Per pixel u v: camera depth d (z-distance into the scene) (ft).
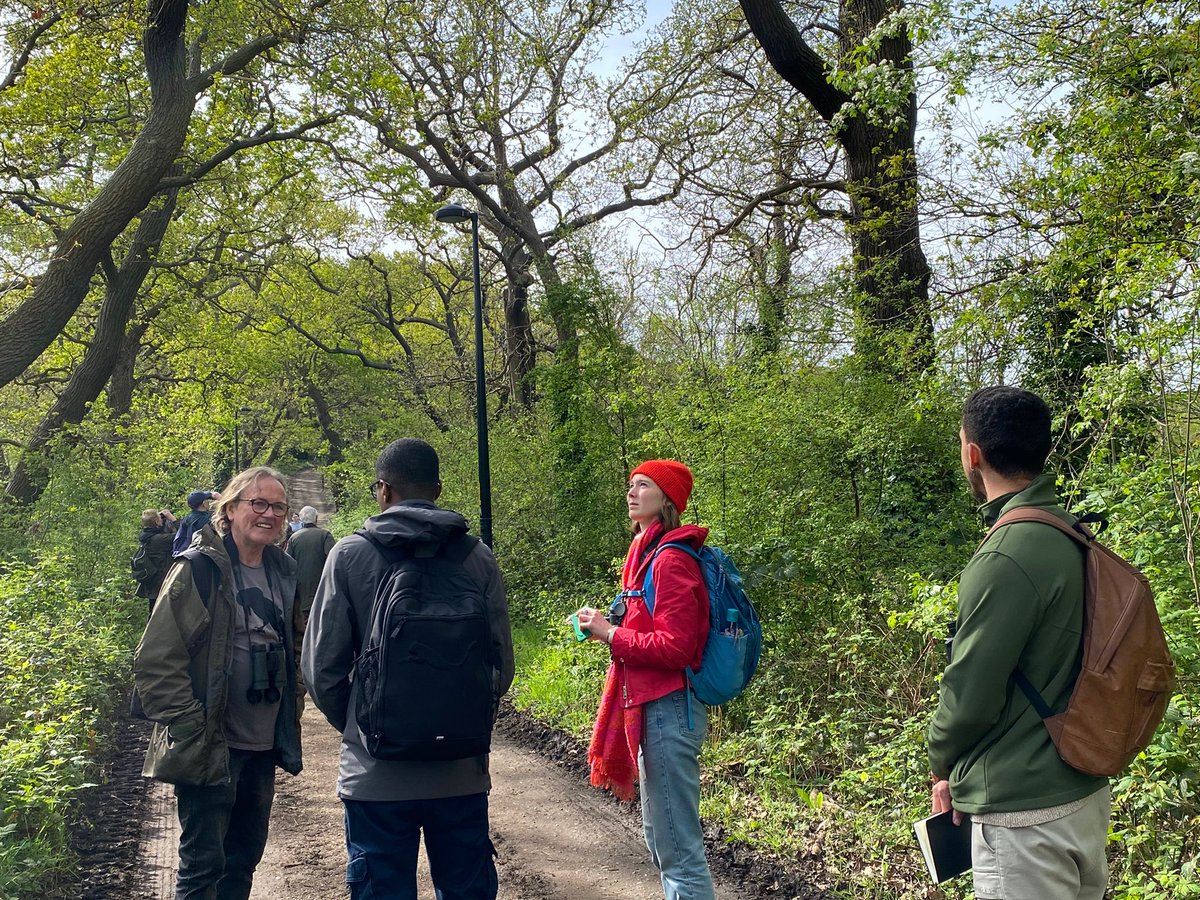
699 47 56.95
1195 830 10.94
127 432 54.65
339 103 52.44
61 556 35.55
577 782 19.83
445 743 8.77
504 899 14.01
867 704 18.35
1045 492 7.34
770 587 21.04
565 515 47.52
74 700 20.71
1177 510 12.24
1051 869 6.73
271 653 11.27
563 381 48.88
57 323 40.83
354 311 103.45
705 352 34.63
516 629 38.60
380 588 9.14
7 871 12.96
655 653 10.51
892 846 14.28
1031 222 23.81
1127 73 18.76
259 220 68.74
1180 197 17.49
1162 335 12.24
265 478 11.76
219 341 82.33
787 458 25.34
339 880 14.76
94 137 51.78
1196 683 11.18
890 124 25.17
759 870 14.25
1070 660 6.83
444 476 57.06
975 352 22.85
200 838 10.58
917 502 24.99
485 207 71.92
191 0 48.96
